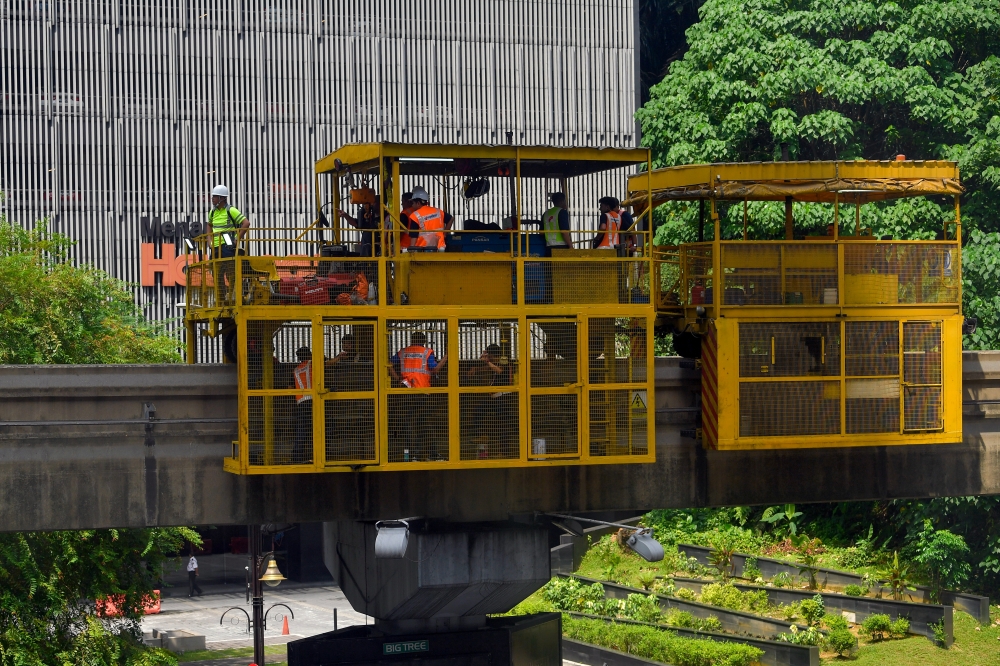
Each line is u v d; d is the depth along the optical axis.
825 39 49.97
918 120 49.44
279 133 56.56
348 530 30.45
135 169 55.03
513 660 29.70
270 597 62.31
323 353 24.28
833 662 39.62
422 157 25.33
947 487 30.08
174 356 38.84
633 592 48.03
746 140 49.72
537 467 27.58
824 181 27.53
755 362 27.05
